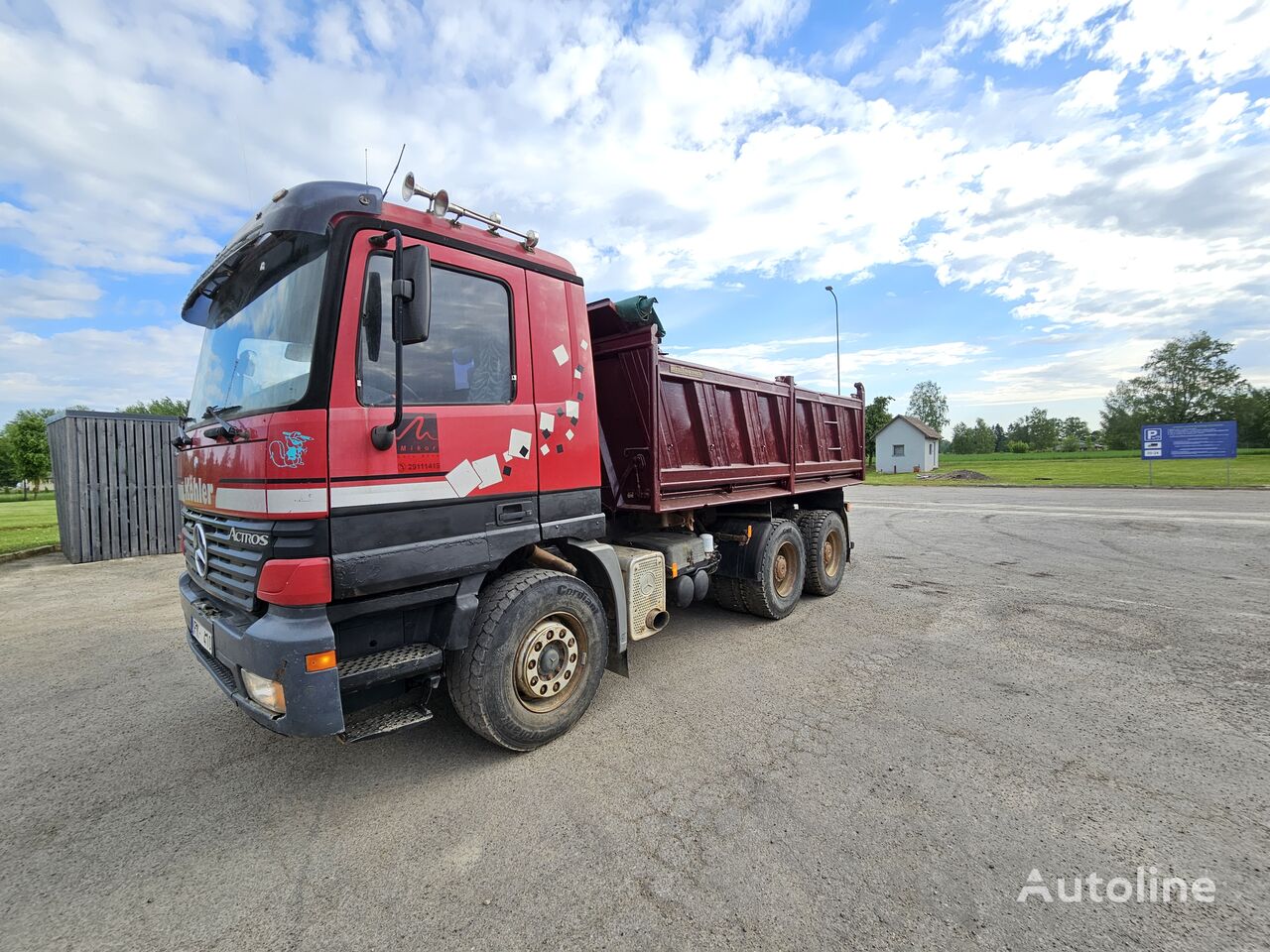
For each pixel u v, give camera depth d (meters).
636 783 3.03
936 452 53.00
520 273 3.43
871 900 2.19
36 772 3.25
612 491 4.55
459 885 2.33
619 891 2.27
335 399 2.59
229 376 3.18
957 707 3.87
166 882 2.38
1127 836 2.55
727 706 3.94
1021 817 2.69
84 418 9.84
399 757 3.35
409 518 2.83
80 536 9.82
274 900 2.27
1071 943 1.99
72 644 5.52
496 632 3.13
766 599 5.70
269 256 2.96
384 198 2.85
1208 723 3.59
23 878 2.42
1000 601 6.63
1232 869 2.34
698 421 4.98
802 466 6.73
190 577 3.81
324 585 2.53
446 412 2.99
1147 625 5.64
